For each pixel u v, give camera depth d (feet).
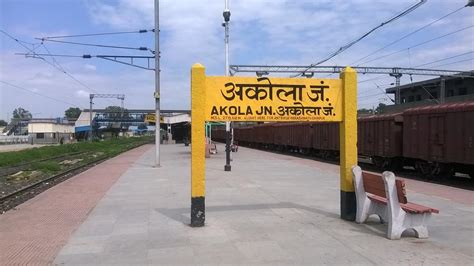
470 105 55.98
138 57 96.78
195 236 27.53
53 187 52.85
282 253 23.73
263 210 35.91
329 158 111.75
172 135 265.13
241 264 21.95
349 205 31.55
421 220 26.58
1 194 53.93
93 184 55.77
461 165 60.08
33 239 27.40
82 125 358.23
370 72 146.20
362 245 25.13
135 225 30.94
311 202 39.83
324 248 24.61
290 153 140.67
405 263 21.85
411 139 68.08
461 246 24.89
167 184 54.60
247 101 30.94
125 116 382.42
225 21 88.58
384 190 27.17
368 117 86.53
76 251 24.62
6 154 126.00
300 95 31.60
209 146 122.42
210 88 30.53
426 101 169.27
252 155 124.67
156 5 83.35
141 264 22.21
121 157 118.73
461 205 38.63
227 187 50.60
